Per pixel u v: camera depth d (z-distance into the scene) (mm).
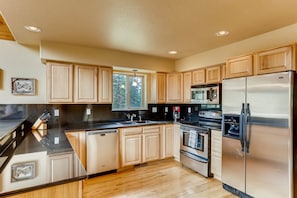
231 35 2756
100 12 2045
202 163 3258
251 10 2000
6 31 3041
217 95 3324
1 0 1773
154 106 4641
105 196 2580
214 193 2684
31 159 1445
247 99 2479
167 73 4418
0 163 1354
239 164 2582
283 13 2066
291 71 2053
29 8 1941
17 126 2305
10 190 950
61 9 1969
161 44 3195
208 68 3641
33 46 3223
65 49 3117
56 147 1818
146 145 3793
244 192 2510
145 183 2994
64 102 3182
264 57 2414
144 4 1870
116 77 4227
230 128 2764
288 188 2053
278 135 2139
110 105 3996
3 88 3027
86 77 3383
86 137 3121
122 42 3090
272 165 2195
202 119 4105
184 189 2795
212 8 1953
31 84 3197
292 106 2053
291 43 2244
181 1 1811
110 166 3342
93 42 3082
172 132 4156
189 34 2725
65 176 1142
